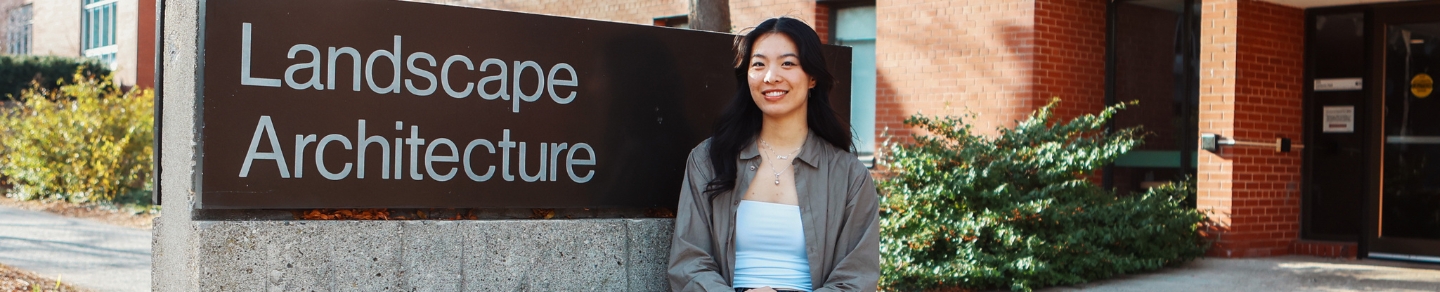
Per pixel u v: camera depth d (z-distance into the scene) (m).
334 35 3.15
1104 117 7.63
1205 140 8.46
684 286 3.26
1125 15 9.48
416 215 3.35
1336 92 8.95
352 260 3.16
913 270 6.80
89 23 27.56
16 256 8.23
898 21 9.86
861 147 10.41
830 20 10.59
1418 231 8.45
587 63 3.56
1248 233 8.50
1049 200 6.98
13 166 14.55
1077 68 9.25
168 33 3.32
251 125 3.04
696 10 7.79
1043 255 6.96
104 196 13.75
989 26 9.20
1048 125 8.90
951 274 6.68
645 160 3.68
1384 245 8.59
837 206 3.30
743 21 10.94
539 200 3.47
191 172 3.00
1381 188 8.62
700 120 3.79
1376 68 8.57
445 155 3.31
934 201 7.15
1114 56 9.52
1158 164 9.27
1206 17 8.53
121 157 13.81
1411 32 8.48
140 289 6.80
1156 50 9.30
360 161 3.19
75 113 14.02
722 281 3.21
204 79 2.97
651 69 3.69
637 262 3.62
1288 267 7.98
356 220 3.20
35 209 12.91
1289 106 8.81
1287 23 8.78
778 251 3.28
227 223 2.99
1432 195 8.37
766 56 3.26
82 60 24.41
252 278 3.03
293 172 3.10
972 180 7.07
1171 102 9.21
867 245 3.28
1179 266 7.97
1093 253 7.20
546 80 3.48
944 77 9.51
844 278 3.24
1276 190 8.73
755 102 3.33
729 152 3.31
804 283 3.28
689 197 3.34
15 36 30.28
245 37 3.03
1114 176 9.52
